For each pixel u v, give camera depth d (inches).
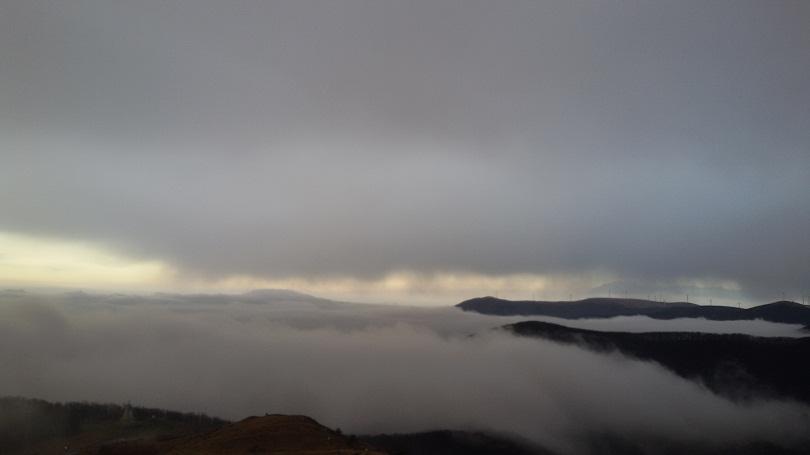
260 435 3791.8
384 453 3538.4
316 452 3336.6
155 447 4660.4
